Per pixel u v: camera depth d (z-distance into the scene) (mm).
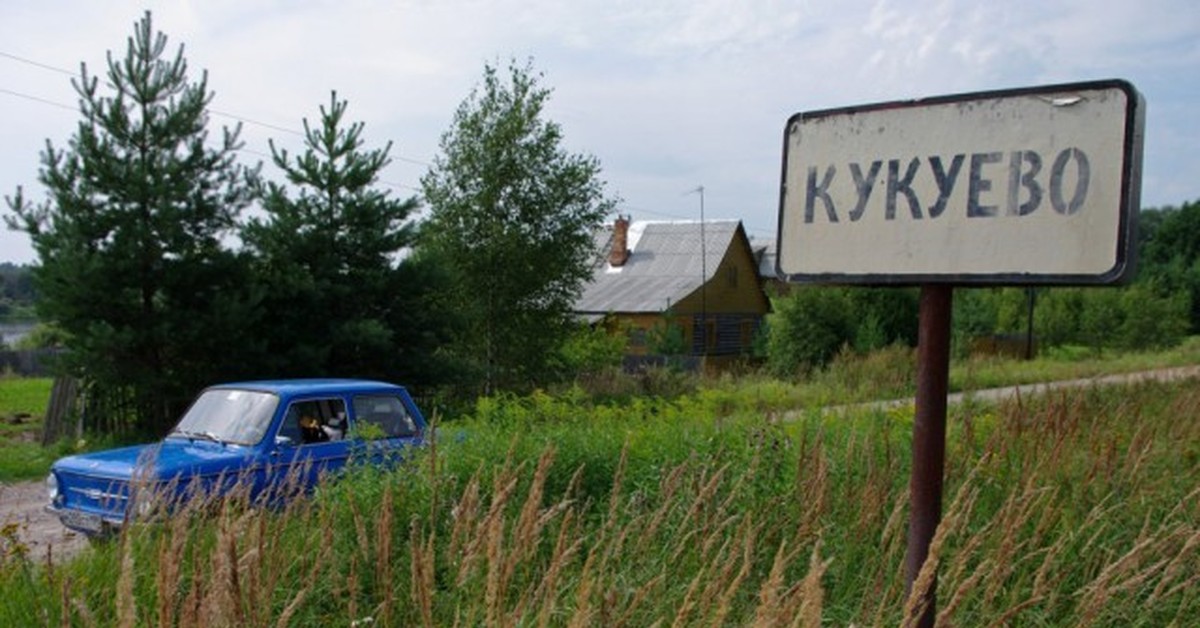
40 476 12867
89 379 15023
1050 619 4199
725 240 44719
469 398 19250
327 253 16281
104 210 14359
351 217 16469
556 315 21547
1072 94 2584
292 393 8164
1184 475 6062
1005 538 3756
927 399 2938
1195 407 8406
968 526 4902
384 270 16938
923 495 2963
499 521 3305
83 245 14266
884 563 4406
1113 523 5078
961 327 40500
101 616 4098
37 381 30094
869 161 2939
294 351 15586
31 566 4609
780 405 10711
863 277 2943
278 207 16312
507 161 20859
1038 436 6168
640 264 45062
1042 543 4773
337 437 8242
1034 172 2639
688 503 5016
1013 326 45688
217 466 7328
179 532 3219
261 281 15945
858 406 9484
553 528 4957
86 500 7414
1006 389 23125
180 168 14547
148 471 4988
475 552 3531
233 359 14992
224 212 15367
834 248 3012
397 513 5414
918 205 2834
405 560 4637
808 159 3080
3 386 27844
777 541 4879
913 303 33719
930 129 2822
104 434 15109
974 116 2742
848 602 4332
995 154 2703
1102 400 11469
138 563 4355
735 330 45219
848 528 4848
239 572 3326
